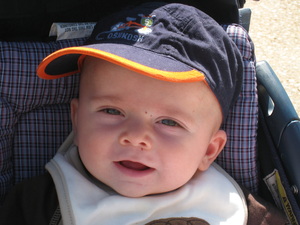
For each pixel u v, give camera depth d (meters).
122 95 0.56
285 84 1.15
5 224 0.58
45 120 0.63
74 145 0.62
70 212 0.58
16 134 0.62
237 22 0.66
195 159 0.58
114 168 0.57
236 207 0.62
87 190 0.59
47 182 0.60
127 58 0.54
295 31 1.38
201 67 0.56
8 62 0.61
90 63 0.58
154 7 0.59
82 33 0.64
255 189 0.65
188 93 0.56
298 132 0.61
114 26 0.58
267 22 1.42
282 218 0.62
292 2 1.53
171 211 0.60
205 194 0.62
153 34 0.56
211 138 0.60
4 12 0.61
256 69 0.66
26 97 0.62
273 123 0.63
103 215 0.58
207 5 0.64
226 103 0.59
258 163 0.66
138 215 0.59
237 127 0.64
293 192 0.62
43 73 0.58
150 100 0.56
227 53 0.59
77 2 0.63
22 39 0.64
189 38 0.57
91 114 0.57
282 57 1.25
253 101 0.64
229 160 0.65
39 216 0.58
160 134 0.56
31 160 0.63
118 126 0.56
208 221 0.61
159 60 0.55
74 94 0.64
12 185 0.62
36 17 0.62
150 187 0.58
